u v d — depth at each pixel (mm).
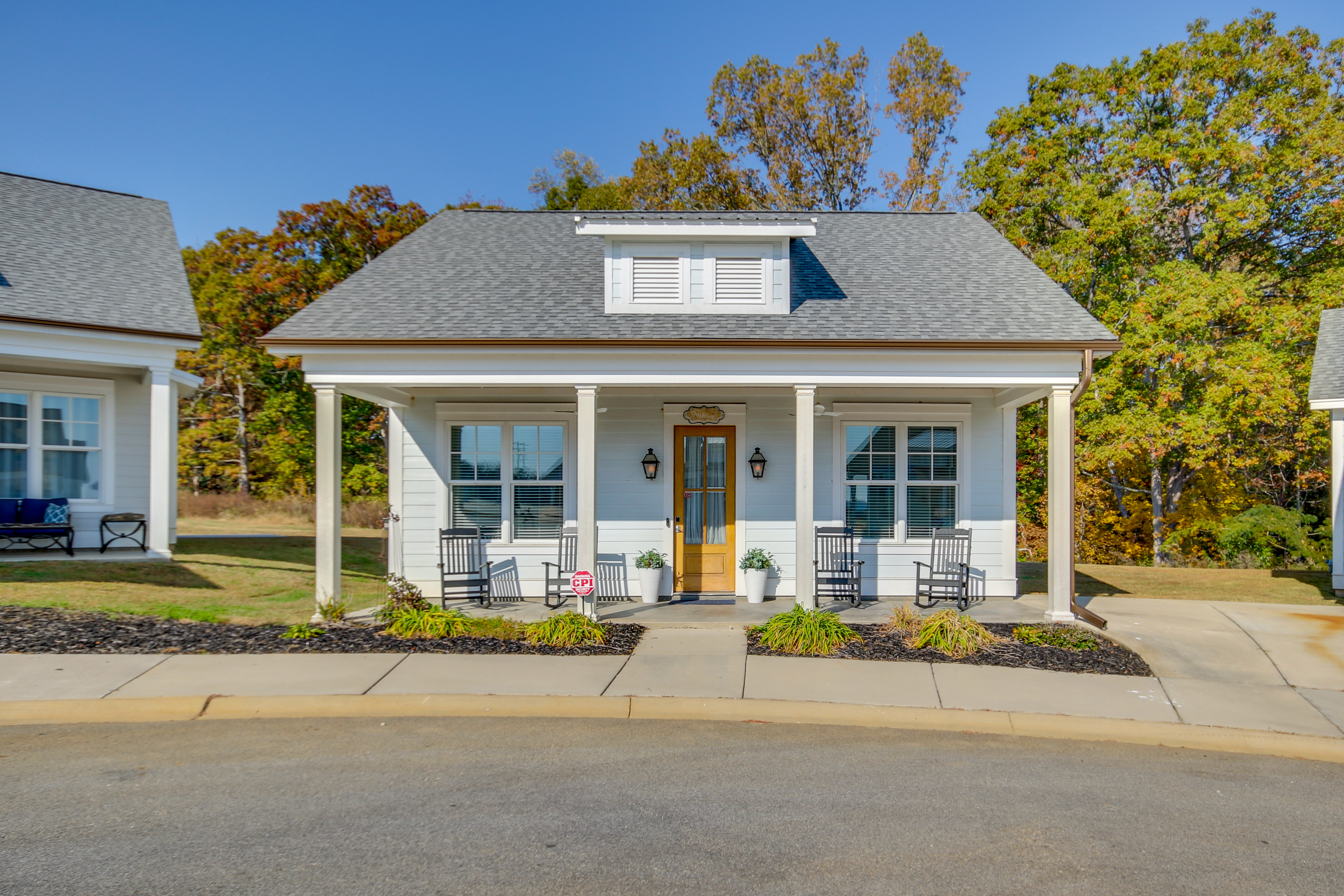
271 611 10172
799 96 27391
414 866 4117
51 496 12992
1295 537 18438
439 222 13383
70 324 11227
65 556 12242
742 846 4406
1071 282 20172
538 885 3949
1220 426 17953
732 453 11789
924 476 11844
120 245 13562
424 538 11734
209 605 10258
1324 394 12938
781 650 8500
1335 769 5883
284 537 17812
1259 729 6520
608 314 10328
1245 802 5191
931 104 26969
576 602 11273
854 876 4109
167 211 14891
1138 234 19969
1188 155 19594
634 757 5758
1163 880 4137
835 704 6867
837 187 28609
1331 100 19891
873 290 11039
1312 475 20312
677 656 8312
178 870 4023
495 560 11727
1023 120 21516
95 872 3988
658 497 11727
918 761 5812
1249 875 4199
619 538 11727
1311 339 18891
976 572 11758
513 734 6207
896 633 9148
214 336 25359
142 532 13555
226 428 26391
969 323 10055
